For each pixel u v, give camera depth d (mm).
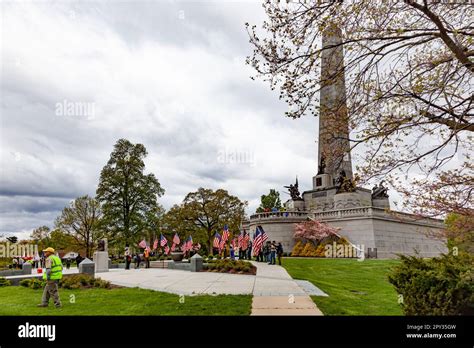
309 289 16625
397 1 9703
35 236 80625
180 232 73750
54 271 13859
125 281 22781
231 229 71562
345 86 10672
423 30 9977
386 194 57812
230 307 12227
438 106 9750
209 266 29375
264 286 17750
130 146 58531
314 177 61688
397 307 12414
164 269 34938
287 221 54375
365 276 22750
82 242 70188
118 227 54125
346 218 49375
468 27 9523
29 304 14703
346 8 10133
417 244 53531
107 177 56125
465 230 10828
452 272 8852
